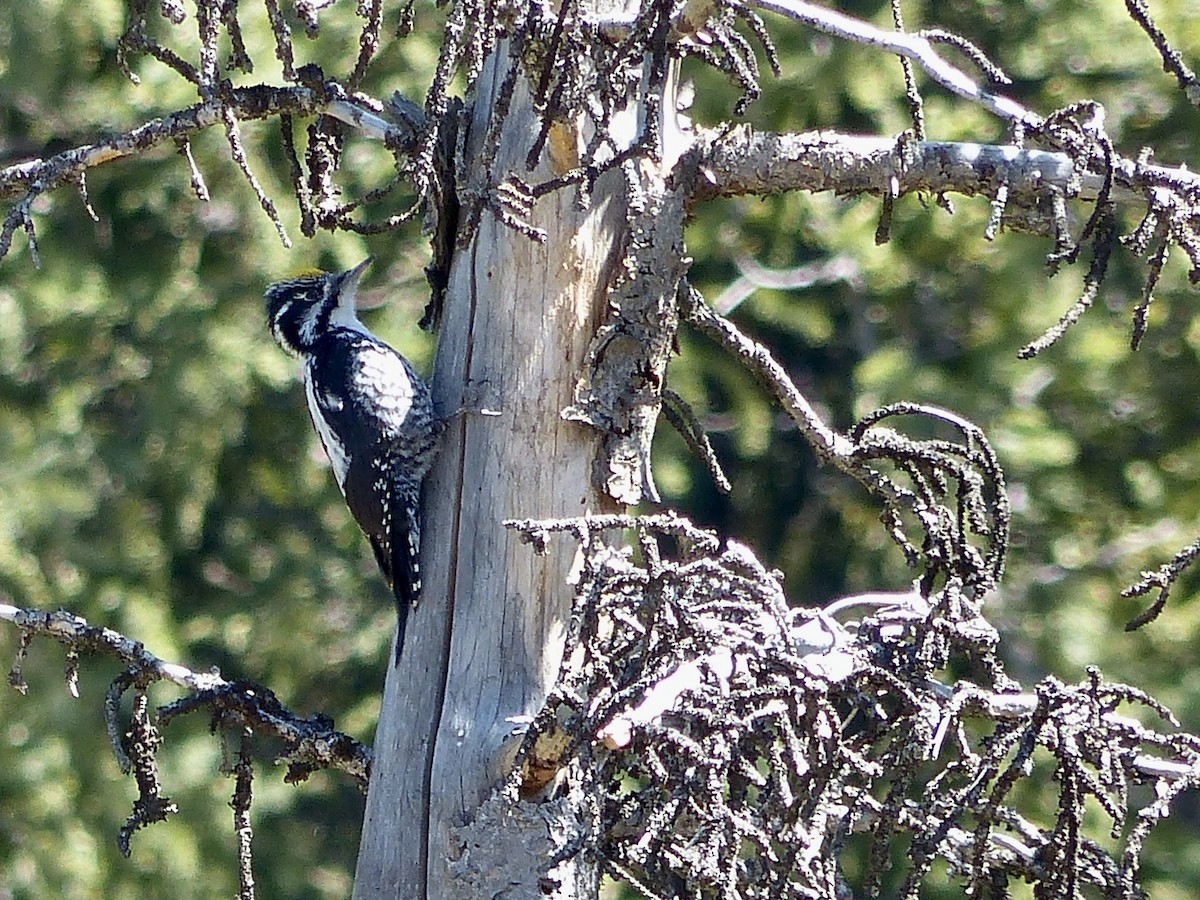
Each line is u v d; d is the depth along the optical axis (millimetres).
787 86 18359
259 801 19812
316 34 6742
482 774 7840
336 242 19578
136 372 19875
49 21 18531
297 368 19797
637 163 7980
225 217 19969
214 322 19656
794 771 6434
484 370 8156
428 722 8141
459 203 8461
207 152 19188
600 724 6496
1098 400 19828
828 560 21969
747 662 6652
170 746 19750
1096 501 20125
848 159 8016
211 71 6668
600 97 7277
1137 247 7656
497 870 7695
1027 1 18984
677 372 20094
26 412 20188
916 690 7320
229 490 21531
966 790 6883
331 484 21172
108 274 20000
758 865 6668
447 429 8281
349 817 21156
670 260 8047
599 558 6836
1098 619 19328
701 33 7699
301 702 21453
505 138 8070
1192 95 7070
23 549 19547
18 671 8711
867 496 21391
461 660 8070
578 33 6938
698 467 21531
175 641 20281
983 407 18938
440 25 17703
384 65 17531
